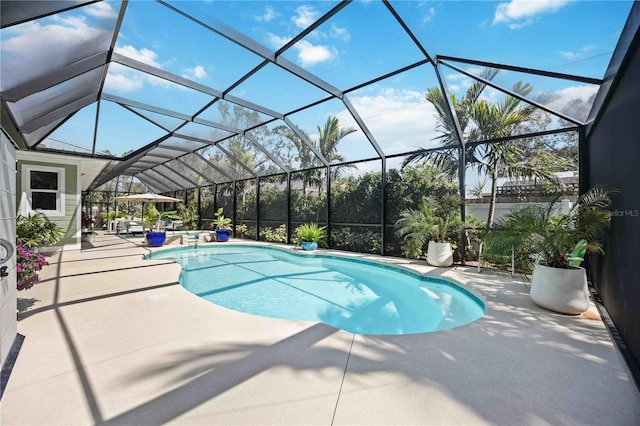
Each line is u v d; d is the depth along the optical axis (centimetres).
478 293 464
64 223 896
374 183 871
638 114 279
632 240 280
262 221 1221
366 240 892
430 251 687
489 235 447
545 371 234
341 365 241
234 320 339
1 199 243
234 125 881
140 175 1850
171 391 206
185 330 311
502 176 645
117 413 184
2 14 259
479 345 279
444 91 581
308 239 971
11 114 480
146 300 415
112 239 1235
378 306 500
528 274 566
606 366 242
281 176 1141
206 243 1133
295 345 277
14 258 280
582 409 189
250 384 214
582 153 531
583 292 365
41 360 247
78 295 438
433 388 210
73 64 426
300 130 862
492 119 625
